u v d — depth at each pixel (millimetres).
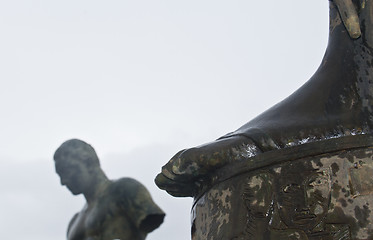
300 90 3021
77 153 4207
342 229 2559
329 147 2664
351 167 2625
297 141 2777
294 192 2650
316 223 2590
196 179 2967
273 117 2939
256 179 2736
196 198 3010
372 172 2605
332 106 2871
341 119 2818
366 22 2967
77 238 4109
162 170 2998
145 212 3924
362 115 2812
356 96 2871
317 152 2674
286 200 2652
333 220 2578
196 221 2959
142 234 3980
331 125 2803
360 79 2900
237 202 2756
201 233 2891
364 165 2619
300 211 2621
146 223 3967
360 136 2656
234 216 2744
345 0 2930
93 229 4012
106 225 3996
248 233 2680
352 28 2904
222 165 2844
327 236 2566
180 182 3010
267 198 2691
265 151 2795
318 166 2658
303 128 2807
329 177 2633
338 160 2646
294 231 2605
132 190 3977
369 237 2529
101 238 3992
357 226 2553
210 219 2842
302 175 2664
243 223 2705
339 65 2990
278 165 2713
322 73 3025
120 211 3988
